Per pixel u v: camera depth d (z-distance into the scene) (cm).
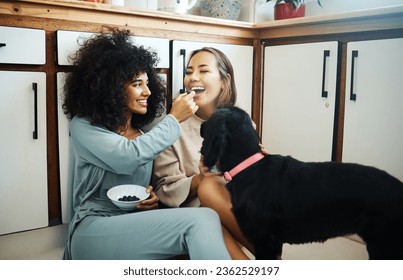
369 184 112
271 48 209
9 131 143
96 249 117
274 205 116
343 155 182
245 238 127
